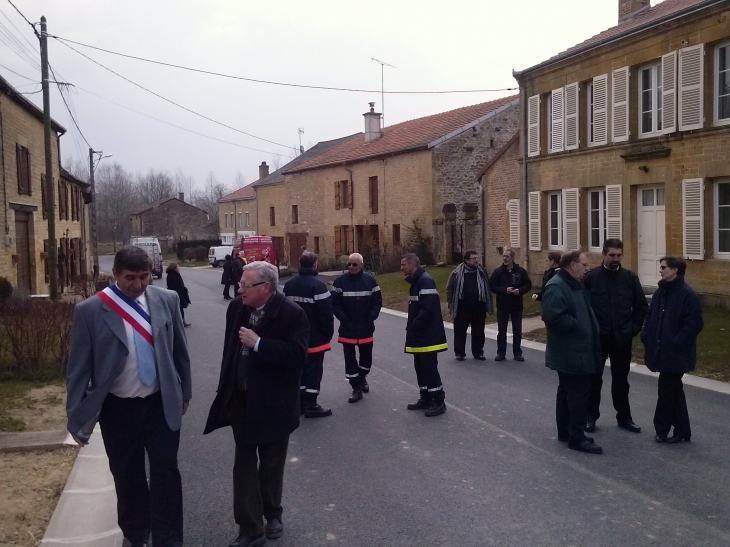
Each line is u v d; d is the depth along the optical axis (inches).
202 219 3161.9
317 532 180.1
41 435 263.3
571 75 698.8
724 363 383.2
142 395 160.9
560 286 242.7
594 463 231.5
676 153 572.4
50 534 180.1
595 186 679.1
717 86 538.3
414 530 179.9
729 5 513.7
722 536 174.2
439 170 1099.9
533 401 320.5
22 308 413.4
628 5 745.0
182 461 243.1
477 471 224.7
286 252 1673.2
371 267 1150.3
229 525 187.5
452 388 349.1
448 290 433.4
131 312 160.2
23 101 862.5
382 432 272.2
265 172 2337.6
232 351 173.5
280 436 170.9
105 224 4067.4
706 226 547.5
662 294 254.2
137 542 167.8
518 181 828.6
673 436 255.3
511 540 173.0
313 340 297.0
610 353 268.7
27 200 919.7
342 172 1384.1
